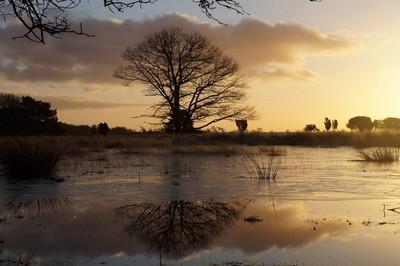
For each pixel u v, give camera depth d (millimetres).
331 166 20375
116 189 13727
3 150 17812
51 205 11305
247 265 6684
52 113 57219
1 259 7035
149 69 51188
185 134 46781
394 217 9695
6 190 13531
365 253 7180
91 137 42125
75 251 7414
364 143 35406
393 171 18078
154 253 7344
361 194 12602
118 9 4910
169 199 12117
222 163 22047
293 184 14547
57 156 18156
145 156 26672
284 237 8141
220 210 10609
